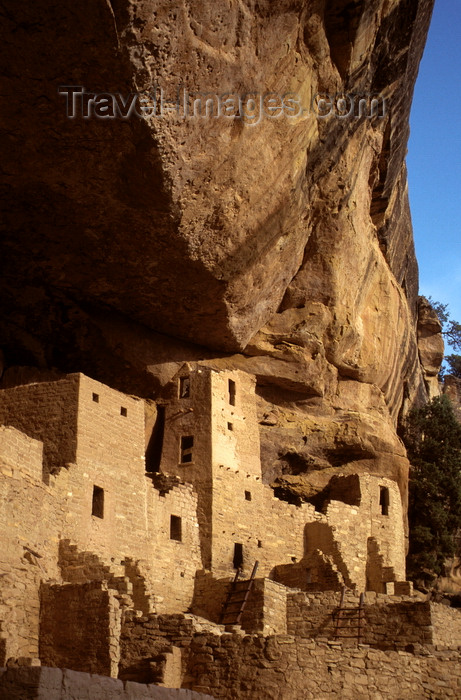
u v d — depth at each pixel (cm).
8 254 2478
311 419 3219
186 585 2570
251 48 2053
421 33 2833
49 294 2659
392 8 2558
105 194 2161
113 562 2348
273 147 2359
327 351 3198
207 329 2883
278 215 2575
